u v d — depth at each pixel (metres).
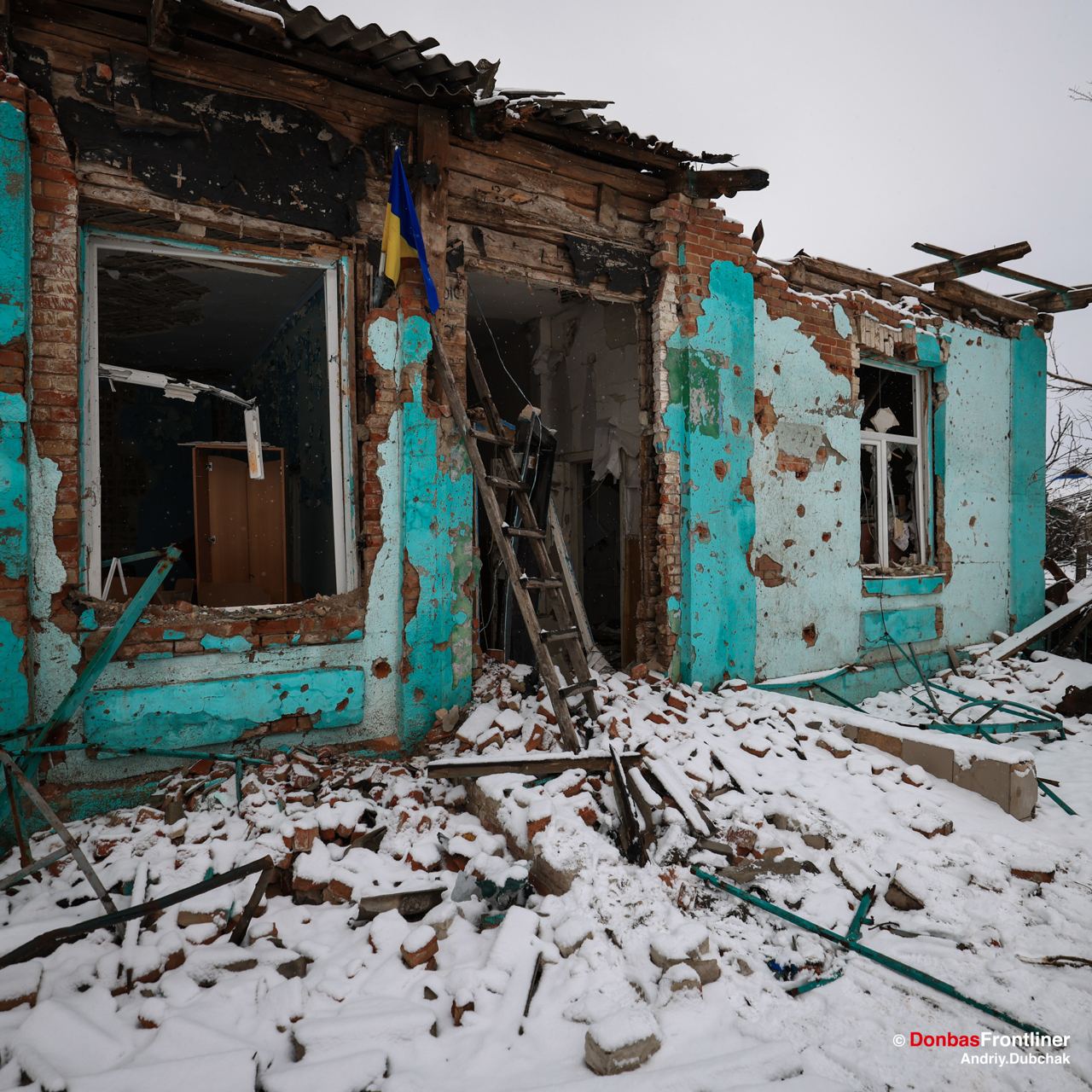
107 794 3.72
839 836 3.81
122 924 2.78
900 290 7.67
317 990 2.58
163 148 3.83
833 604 6.88
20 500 3.45
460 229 4.84
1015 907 3.31
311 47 3.86
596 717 4.46
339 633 4.33
